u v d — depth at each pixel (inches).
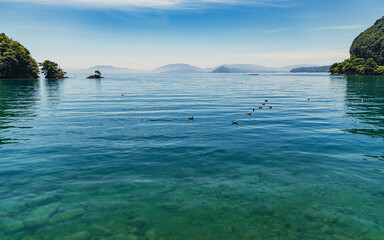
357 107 1122.7
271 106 1139.9
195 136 619.8
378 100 1395.2
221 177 379.2
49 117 868.0
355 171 400.8
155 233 248.8
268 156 472.4
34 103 1259.8
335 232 251.4
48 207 293.4
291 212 285.9
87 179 369.4
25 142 556.4
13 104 1219.2
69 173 390.6
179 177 378.9
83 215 278.2
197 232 250.5
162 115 919.7
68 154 478.9
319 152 495.2
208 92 2004.2
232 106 1166.3
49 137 601.3
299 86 2832.2
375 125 742.5
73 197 316.5
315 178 375.2
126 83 3659.0
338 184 354.9
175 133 649.0
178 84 3371.1
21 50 5123.0
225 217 276.1
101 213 282.2
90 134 634.2
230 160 451.8
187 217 275.6
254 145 542.9
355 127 716.7
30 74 5251.0
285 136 618.5
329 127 717.9
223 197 318.0
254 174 390.3
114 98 1525.6
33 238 240.5
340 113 960.3
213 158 462.0
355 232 251.6
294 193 328.8
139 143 557.0
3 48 4822.8
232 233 249.0
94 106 1156.5
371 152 494.0
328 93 1882.4
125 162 440.1
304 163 436.1
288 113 967.0
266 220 270.7
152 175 386.0
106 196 319.6
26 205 297.3
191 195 323.3
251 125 749.9
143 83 3666.3
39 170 400.8
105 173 392.2
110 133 645.9
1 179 366.0
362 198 316.5
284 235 246.2
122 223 264.8
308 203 304.2
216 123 780.6
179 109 1070.4
